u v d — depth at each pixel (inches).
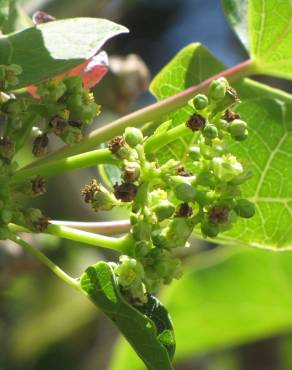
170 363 16.4
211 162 16.4
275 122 20.4
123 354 25.2
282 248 20.2
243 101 20.4
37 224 16.5
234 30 20.1
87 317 38.1
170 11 61.5
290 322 26.3
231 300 25.9
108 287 16.5
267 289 25.6
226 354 40.2
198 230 19.6
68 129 16.9
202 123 16.5
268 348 39.7
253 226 20.2
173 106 18.4
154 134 16.7
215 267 25.7
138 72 23.9
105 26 17.0
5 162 16.5
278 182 20.3
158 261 16.3
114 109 24.0
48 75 16.7
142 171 16.4
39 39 17.0
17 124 16.8
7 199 16.4
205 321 26.0
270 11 19.7
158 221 16.3
